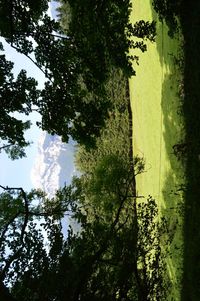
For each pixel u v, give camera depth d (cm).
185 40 2370
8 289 1270
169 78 2645
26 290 1322
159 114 2950
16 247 1363
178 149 2416
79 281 1362
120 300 1403
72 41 1703
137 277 1452
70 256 1420
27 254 1354
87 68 1738
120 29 1770
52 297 1331
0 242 1354
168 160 2670
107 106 1770
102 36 1734
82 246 1445
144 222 1598
